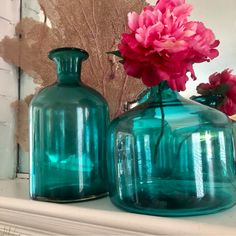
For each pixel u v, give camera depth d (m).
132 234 0.50
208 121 0.55
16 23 1.03
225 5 0.82
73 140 0.67
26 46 0.98
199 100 0.71
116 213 0.53
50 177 0.66
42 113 0.68
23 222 0.63
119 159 0.57
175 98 0.59
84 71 0.89
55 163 0.66
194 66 0.83
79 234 0.56
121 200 0.56
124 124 0.58
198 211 0.51
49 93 0.69
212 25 0.83
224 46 0.80
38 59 0.95
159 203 0.51
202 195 0.51
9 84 1.01
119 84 0.86
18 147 1.03
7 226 0.65
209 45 0.54
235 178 0.58
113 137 0.59
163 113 0.56
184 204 0.50
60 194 0.63
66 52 0.69
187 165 0.53
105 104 0.74
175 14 0.52
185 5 0.53
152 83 0.52
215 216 0.50
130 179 0.55
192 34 0.51
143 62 0.51
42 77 0.94
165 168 0.54
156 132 0.56
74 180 0.65
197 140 0.54
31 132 0.69
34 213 0.61
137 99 0.82
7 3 1.02
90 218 0.55
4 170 0.99
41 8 0.96
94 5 0.89
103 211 0.54
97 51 0.88
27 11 1.04
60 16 0.92
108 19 0.87
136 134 0.56
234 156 0.59
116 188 0.58
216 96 0.70
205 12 0.84
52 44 0.93
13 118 1.02
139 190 0.53
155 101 0.58
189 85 0.82
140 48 0.51
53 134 0.68
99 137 0.70
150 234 0.49
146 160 0.55
